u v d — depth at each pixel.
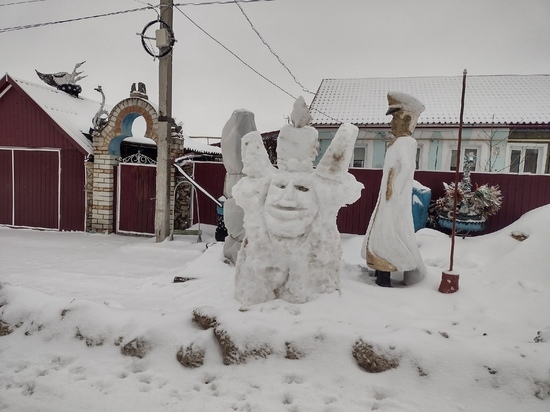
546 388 2.66
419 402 2.72
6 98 10.91
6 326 3.80
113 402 2.81
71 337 3.62
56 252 7.86
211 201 10.40
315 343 3.16
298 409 2.68
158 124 8.78
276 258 4.04
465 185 7.53
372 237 4.83
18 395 2.91
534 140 13.16
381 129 14.19
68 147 10.62
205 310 3.54
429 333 3.15
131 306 4.47
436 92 15.43
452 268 5.09
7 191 11.16
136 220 10.20
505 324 3.79
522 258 5.23
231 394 2.88
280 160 4.22
